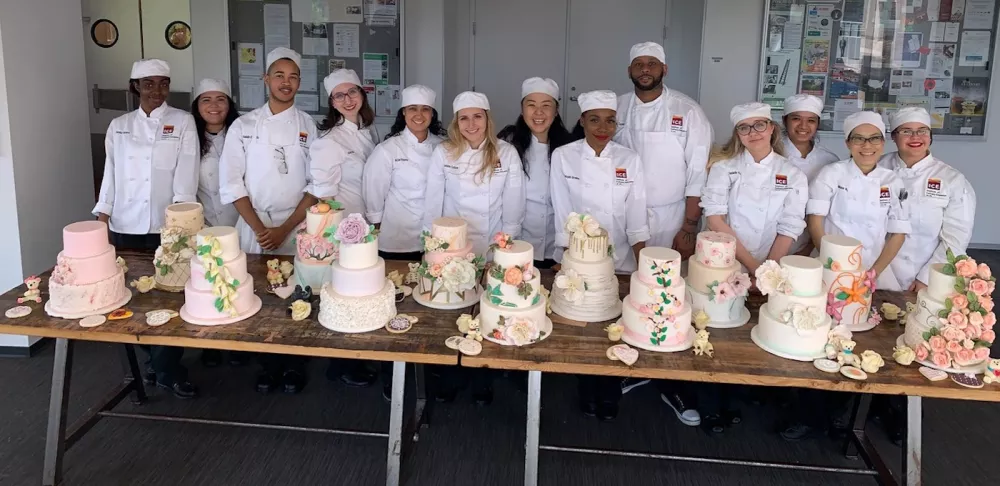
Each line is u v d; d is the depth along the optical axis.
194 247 2.39
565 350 2.01
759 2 4.89
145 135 3.17
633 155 2.93
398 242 3.11
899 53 4.93
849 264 2.15
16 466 2.41
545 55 5.57
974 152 5.09
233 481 2.36
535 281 2.08
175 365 2.87
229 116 3.39
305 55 5.12
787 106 3.02
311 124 3.22
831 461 2.56
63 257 2.19
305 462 2.48
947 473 2.49
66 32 3.47
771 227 2.80
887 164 2.96
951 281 1.96
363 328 2.10
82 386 2.98
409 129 3.06
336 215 2.38
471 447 2.60
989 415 2.90
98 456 2.48
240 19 5.08
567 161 2.90
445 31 5.15
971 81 4.96
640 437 2.69
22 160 3.21
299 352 2.00
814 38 4.91
